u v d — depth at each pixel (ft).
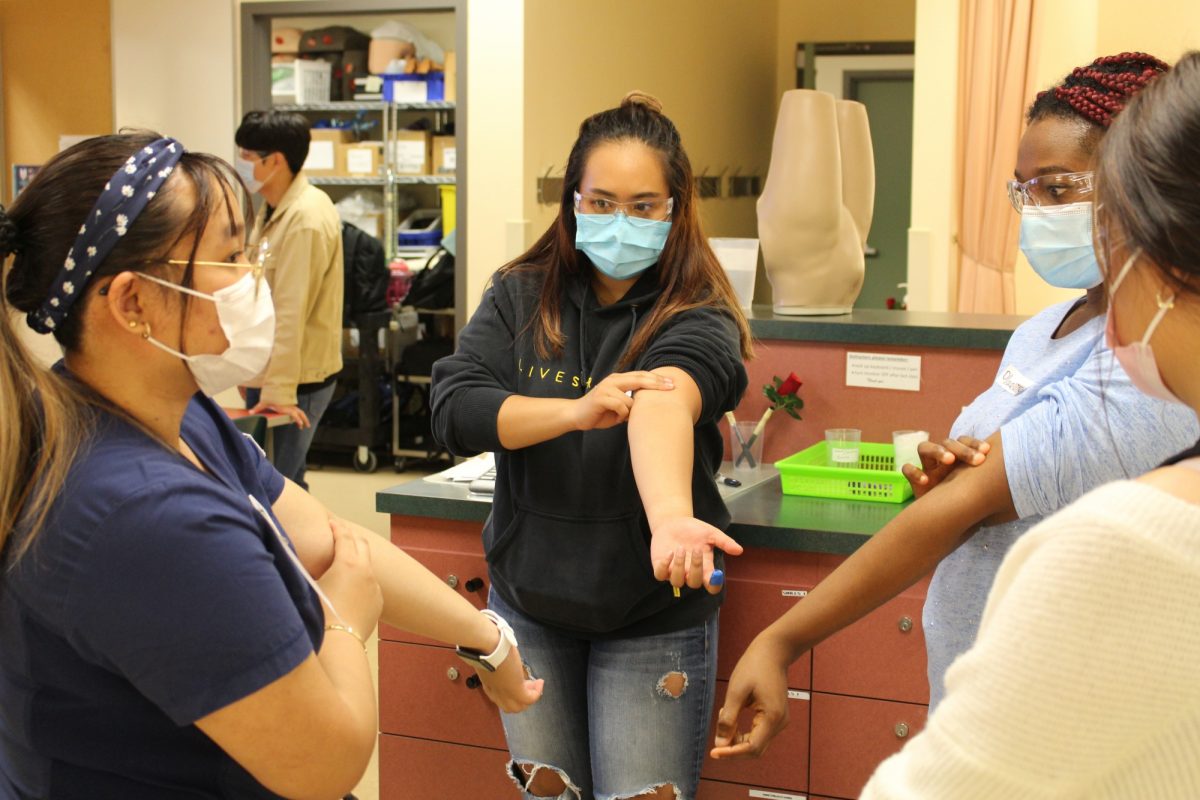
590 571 5.86
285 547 3.92
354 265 20.56
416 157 21.65
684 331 5.78
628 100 6.23
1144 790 2.45
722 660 7.53
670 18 24.04
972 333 8.40
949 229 16.65
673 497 4.98
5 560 3.49
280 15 20.86
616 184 5.89
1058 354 4.92
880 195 30.07
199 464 4.00
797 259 9.48
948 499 4.58
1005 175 16.07
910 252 16.79
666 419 5.27
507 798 7.95
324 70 21.93
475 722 7.97
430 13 21.74
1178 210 2.46
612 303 6.25
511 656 5.25
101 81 21.54
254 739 3.55
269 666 3.51
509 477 6.16
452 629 5.02
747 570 7.45
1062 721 2.43
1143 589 2.37
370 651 13.20
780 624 4.89
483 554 7.82
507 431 5.75
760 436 8.87
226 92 20.94
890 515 7.53
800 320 8.96
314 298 13.88
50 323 3.62
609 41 21.50
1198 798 2.42
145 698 3.62
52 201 3.54
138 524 3.38
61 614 3.44
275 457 13.96
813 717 7.48
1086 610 2.40
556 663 6.28
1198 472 2.51
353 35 21.77
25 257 3.58
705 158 26.22
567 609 5.94
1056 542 2.49
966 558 4.98
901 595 7.24
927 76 16.46
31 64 21.84
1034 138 5.03
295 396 13.62
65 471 3.45
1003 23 15.98
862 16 30.22
